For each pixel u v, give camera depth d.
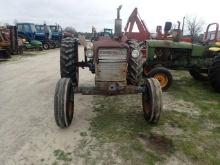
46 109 4.94
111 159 3.20
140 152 3.35
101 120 4.37
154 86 3.88
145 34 9.07
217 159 3.22
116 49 4.27
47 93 6.09
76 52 5.48
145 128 4.05
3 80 7.59
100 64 4.29
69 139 3.70
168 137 3.76
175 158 3.22
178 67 7.41
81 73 8.84
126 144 3.54
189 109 5.00
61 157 3.24
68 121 3.94
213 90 6.61
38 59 13.67
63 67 5.27
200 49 7.21
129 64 4.62
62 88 3.79
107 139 3.68
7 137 3.77
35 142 3.62
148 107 4.06
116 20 5.08
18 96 5.84
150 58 7.14
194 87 6.96
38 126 4.14
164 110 4.89
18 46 16.47
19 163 3.12
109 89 4.16
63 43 5.38
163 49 7.21
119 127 4.08
